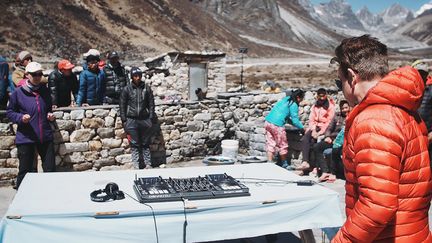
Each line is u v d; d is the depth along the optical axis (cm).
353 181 239
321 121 820
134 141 834
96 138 838
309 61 8975
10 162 768
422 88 230
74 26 6900
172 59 1983
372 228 217
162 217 343
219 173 458
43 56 5434
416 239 228
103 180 428
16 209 335
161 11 9794
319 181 777
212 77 2089
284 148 844
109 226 334
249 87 3875
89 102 869
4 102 806
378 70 235
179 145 938
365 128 223
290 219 374
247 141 962
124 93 821
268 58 9788
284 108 831
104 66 936
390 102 224
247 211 360
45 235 328
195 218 348
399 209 226
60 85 845
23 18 6175
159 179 403
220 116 982
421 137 231
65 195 375
